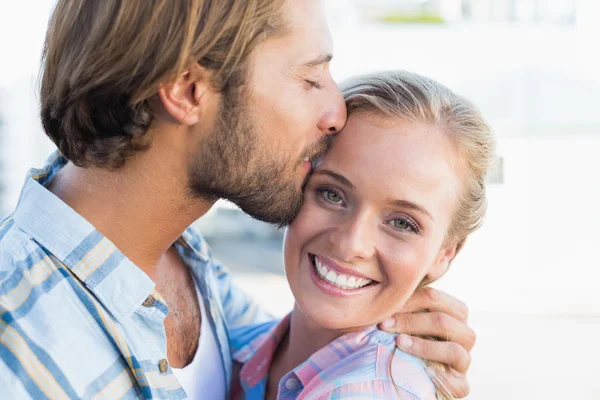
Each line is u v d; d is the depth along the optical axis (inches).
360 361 49.5
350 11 212.5
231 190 48.9
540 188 193.0
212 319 57.2
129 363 43.2
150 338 46.1
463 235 55.7
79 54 45.1
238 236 249.6
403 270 50.2
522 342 162.1
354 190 49.4
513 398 128.7
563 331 169.8
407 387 47.4
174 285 54.5
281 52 46.9
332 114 49.3
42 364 38.7
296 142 48.8
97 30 44.3
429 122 50.8
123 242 48.3
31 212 46.3
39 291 41.8
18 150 211.0
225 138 47.3
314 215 51.0
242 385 58.1
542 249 194.7
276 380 58.1
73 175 48.6
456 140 51.6
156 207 48.5
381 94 51.5
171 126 46.8
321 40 48.3
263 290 200.1
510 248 196.1
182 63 44.1
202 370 52.4
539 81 203.2
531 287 193.8
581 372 143.7
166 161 47.4
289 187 50.1
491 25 208.4
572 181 190.2
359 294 51.1
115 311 44.5
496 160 57.6
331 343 52.3
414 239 50.4
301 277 52.2
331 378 48.6
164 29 43.9
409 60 212.1
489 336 166.7
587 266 191.6
